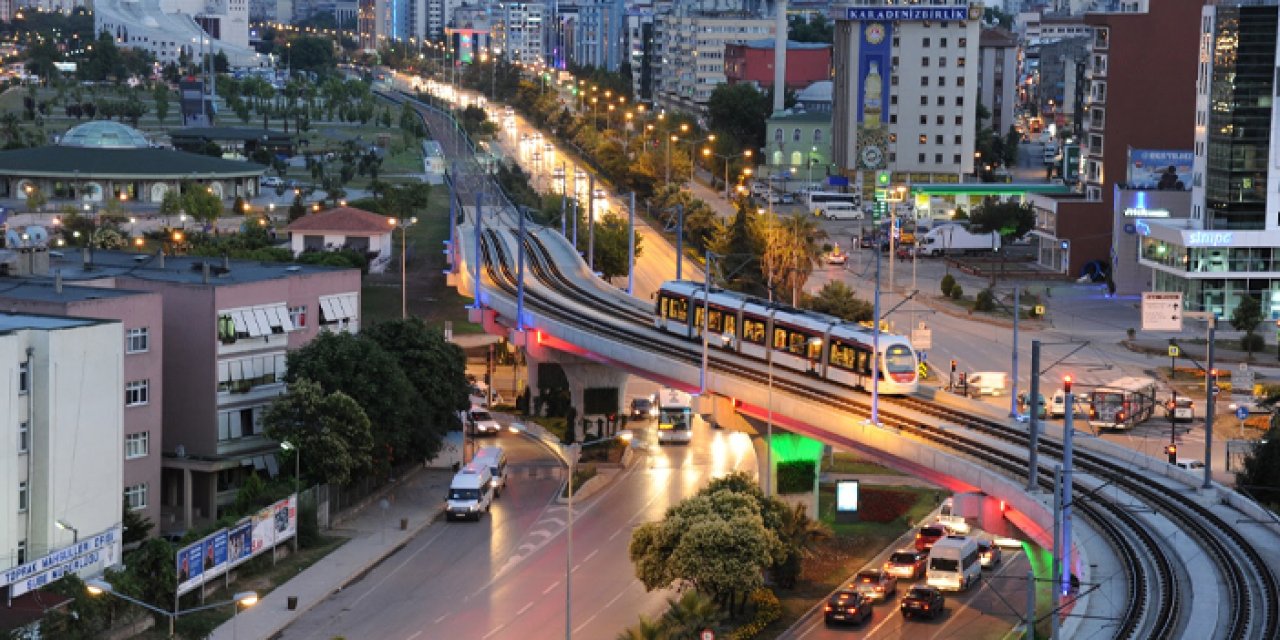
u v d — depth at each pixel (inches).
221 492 7086.6
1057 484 4909.0
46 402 5802.2
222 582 6092.5
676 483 7810.0
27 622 5305.1
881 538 6830.7
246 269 7844.5
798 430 6815.9
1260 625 4776.1
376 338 7790.4
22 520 5807.1
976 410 7091.5
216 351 7091.5
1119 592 5083.7
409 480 7711.6
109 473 6107.3
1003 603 5949.8
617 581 6279.5
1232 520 5797.2
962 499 5841.5
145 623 5585.6
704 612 5369.1
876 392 6520.7
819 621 5807.1
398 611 5905.5
